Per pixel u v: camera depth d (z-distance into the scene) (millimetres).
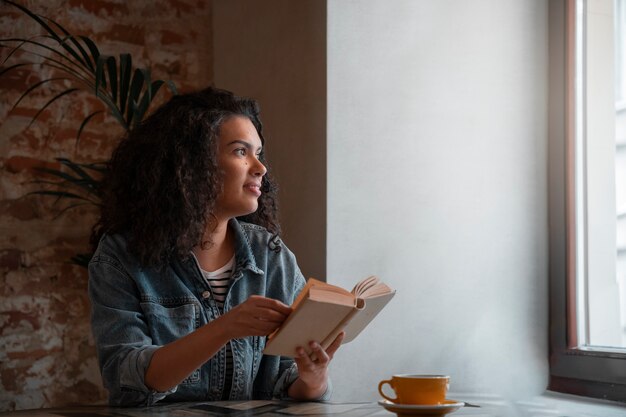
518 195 2770
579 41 2746
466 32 2711
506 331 2715
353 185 2498
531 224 2785
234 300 1892
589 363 2607
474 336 2662
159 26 3117
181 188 1823
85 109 2961
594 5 2682
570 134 2756
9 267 2795
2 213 2801
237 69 3018
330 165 2467
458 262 2656
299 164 2602
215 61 3189
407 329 2561
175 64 3137
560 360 2723
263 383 1921
